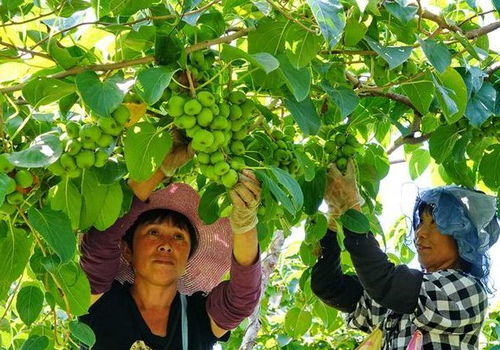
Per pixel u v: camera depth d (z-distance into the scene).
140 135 2.63
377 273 3.24
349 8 2.76
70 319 2.67
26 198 2.61
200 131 2.49
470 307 3.24
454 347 3.24
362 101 3.57
